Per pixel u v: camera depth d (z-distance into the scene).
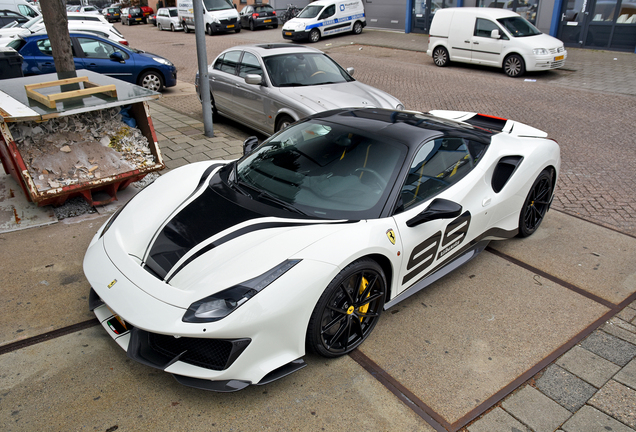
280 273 2.27
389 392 2.44
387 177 2.88
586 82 11.16
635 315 3.15
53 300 3.10
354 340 2.72
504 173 3.65
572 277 3.60
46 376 2.46
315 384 2.47
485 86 10.91
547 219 4.60
